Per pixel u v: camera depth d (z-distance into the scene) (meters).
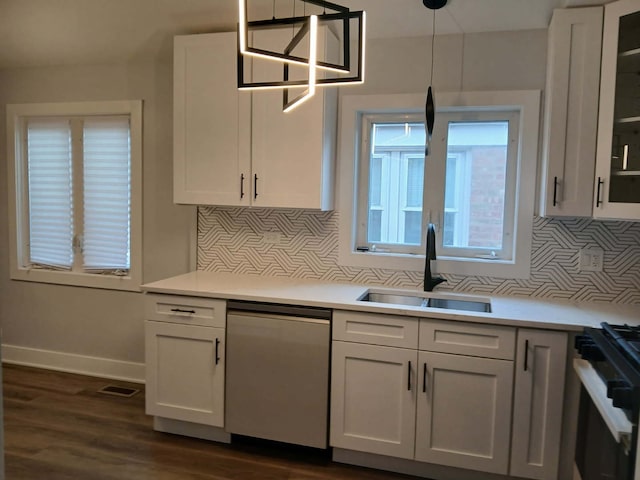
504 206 2.77
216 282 2.83
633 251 2.51
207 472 2.39
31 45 3.22
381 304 2.36
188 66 2.83
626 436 1.25
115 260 3.51
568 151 2.31
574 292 2.61
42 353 3.73
